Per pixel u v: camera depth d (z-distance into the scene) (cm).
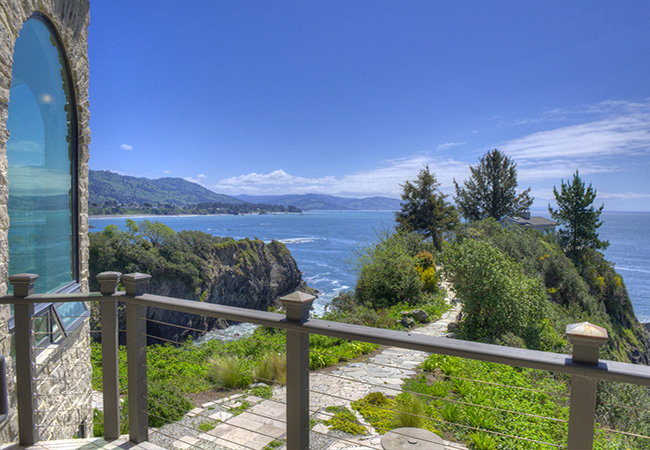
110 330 237
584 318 1945
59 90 450
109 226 3344
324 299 3669
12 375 309
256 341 827
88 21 501
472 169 4175
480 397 459
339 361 685
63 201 464
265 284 4372
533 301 1005
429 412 418
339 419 402
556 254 2442
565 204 3309
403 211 2695
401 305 1302
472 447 358
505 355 125
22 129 376
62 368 429
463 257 1025
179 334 2955
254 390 529
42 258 413
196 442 368
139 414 240
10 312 313
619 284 3019
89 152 519
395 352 759
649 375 106
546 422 412
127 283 228
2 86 306
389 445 214
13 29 323
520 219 4303
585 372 114
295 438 177
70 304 468
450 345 134
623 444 397
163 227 3672
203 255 3847
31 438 245
